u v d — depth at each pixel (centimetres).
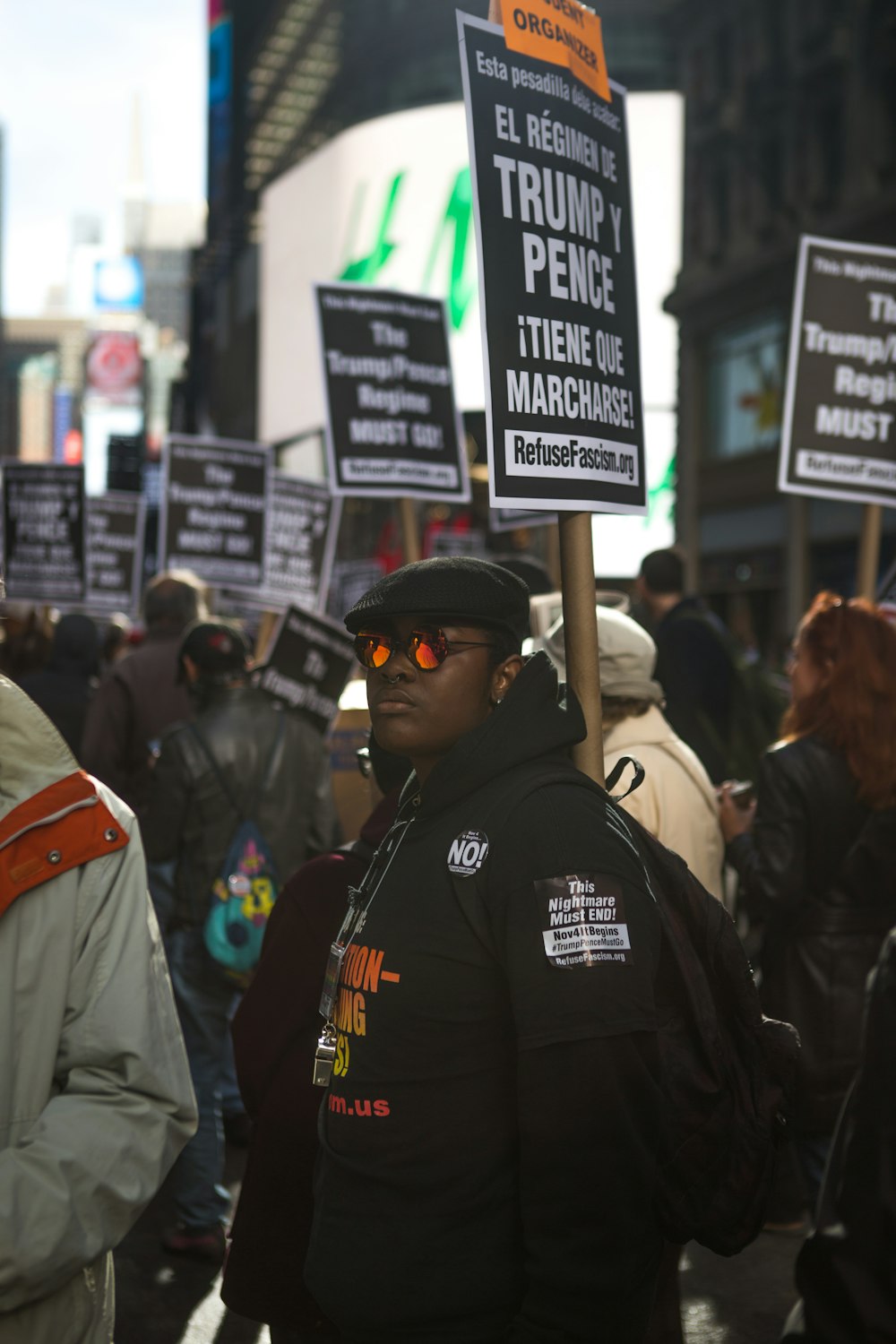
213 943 441
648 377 3875
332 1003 210
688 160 3250
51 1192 180
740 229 3031
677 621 570
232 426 7231
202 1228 431
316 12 5606
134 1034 192
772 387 2898
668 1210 201
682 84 3291
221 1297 260
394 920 199
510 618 209
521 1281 192
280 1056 259
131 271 13050
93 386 12744
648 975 189
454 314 4334
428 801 203
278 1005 262
